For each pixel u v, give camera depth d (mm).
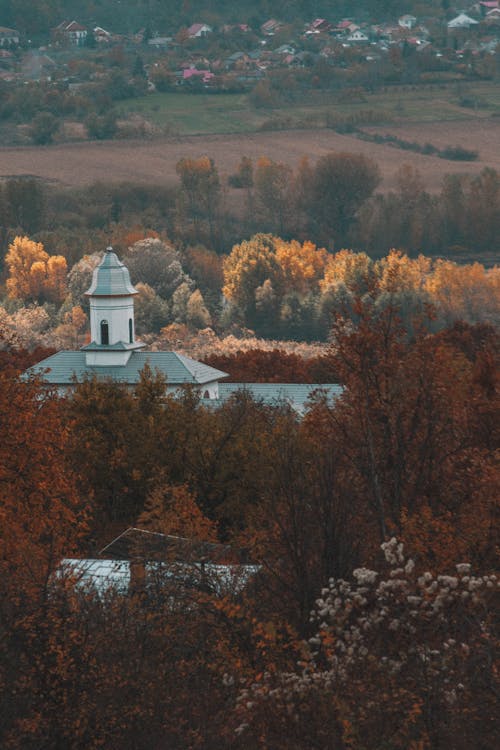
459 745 38469
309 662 43469
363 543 55812
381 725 38688
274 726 39406
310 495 56031
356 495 58656
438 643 40656
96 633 47875
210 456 102062
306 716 39344
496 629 42250
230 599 51781
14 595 49219
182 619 50875
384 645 41438
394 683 38875
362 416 65500
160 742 44438
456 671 39406
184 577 57406
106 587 61531
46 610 47531
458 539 55594
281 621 48562
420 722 38531
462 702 39031
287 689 39438
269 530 58375
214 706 45312
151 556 59531
